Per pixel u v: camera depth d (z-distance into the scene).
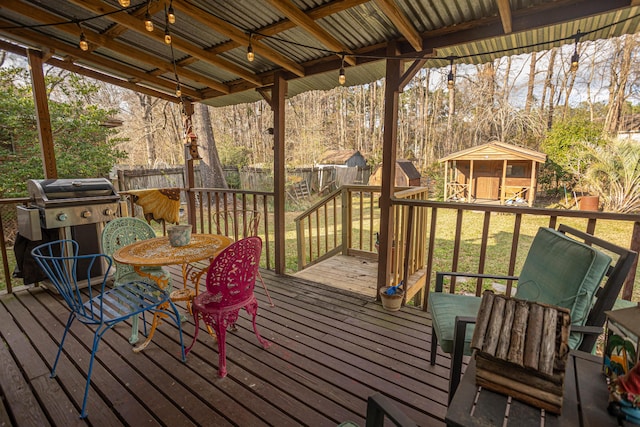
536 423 0.84
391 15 2.00
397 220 3.19
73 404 1.68
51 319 2.58
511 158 10.56
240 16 2.35
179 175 10.10
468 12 2.15
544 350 0.89
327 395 1.74
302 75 3.23
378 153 17.72
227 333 2.40
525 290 1.71
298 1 2.08
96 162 8.02
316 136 18.64
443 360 2.05
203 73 3.63
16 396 1.74
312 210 4.37
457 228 2.49
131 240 2.68
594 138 9.91
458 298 1.93
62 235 3.01
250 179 12.80
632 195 8.59
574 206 9.95
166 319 2.61
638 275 4.71
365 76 3.51
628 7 1.85
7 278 3.05
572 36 2.09
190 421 1.57
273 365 2.01
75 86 8.27
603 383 1.00
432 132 17.86
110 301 2.00
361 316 2.68
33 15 2.37
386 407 0.89
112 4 2.25
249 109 18.38
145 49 3.06
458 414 0.88
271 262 5.04
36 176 6.91
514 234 2.24
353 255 4.46
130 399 1.71
